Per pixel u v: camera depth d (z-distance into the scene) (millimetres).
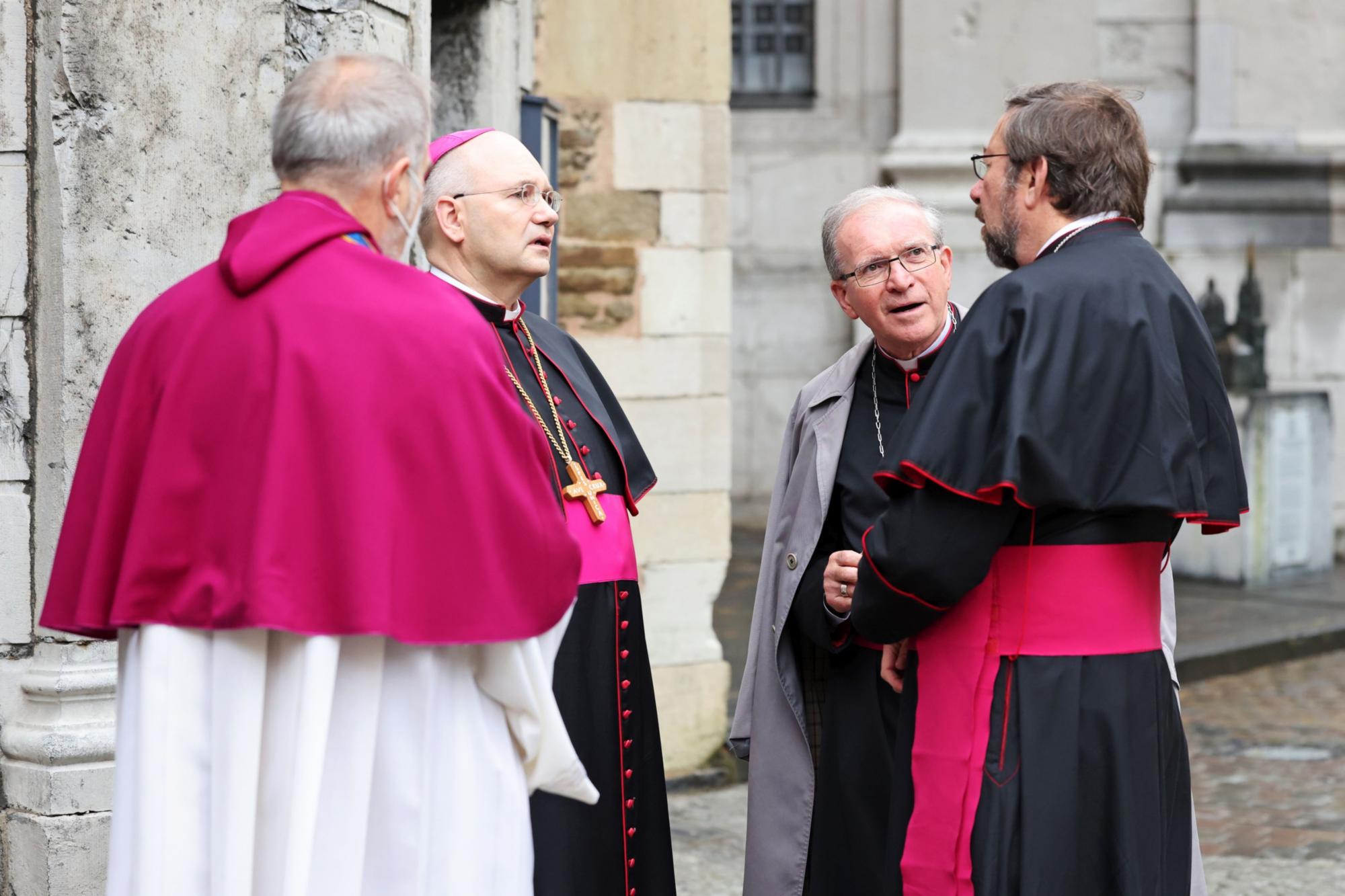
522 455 2498
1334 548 13812
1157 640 2965
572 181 6578
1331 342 14062
